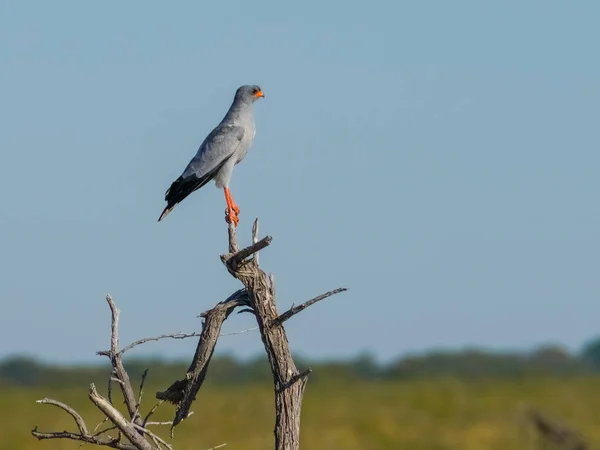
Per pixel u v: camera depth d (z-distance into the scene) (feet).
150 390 125.08
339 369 204.23
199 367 23.16
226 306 23.18
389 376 205.26
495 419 106.63
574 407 113.29
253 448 86.07
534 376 194.39
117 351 22.93
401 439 95.30
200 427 103.04
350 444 93.20
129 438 21.86
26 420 107.34
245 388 171.73
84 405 124.98
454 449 87.92
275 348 22.68
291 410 22.48
